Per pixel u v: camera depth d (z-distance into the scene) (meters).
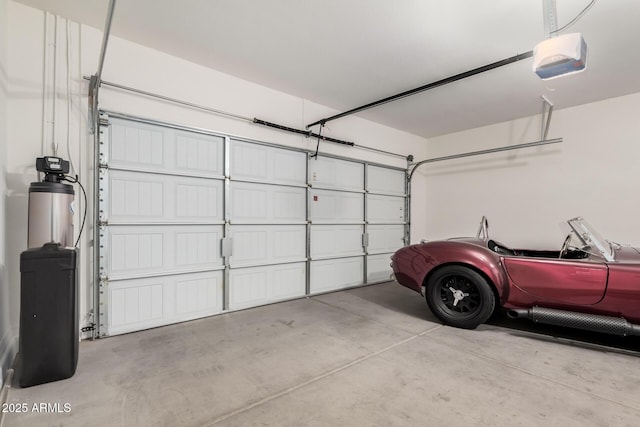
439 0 2.33
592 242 2.79
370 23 2.64
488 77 3.63
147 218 3.04
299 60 3.29
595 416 1.67
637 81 3.70
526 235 4.98
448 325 3.11
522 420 1.63
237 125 3.69
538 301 2.75
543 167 4.83
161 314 3.12
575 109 4.51
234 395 1.85
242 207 3.72
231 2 2.39
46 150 2.55
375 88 3.99
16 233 2.41
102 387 1.94
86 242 2.74
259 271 3.87
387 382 2.01
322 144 4.58
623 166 4.12
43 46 2.54
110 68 2.84
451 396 1.85
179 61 3.25
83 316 2.72
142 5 2.43
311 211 4.43
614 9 2.38
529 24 2.62
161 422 1.60
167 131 3.18
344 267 4.89
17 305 2.40
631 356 2.42
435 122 5.36
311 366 2.23
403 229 5.93
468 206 5.75
